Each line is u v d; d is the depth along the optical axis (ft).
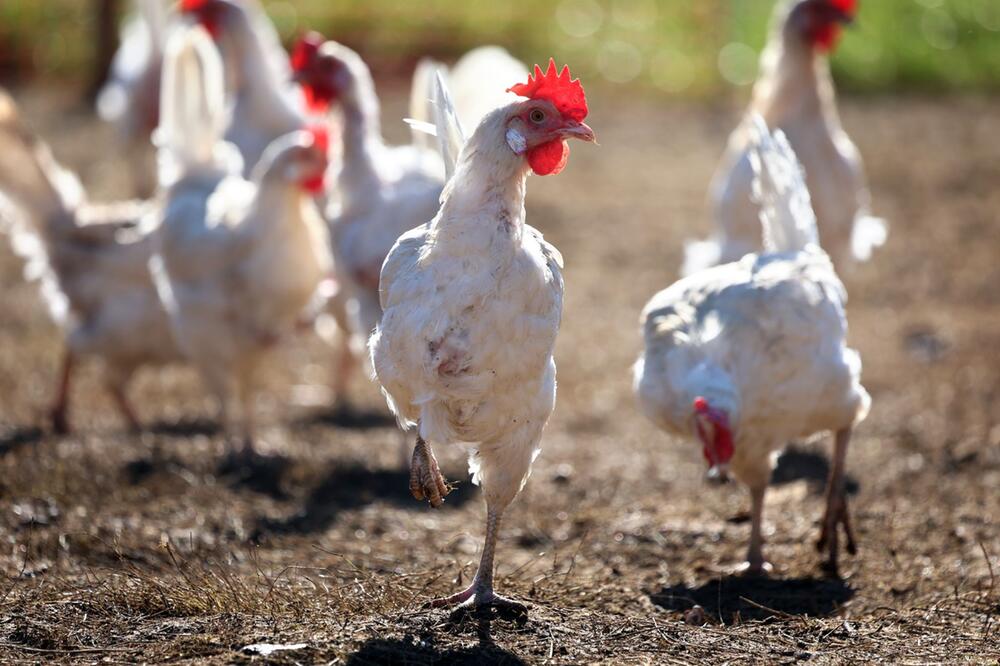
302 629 18.57
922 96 84.69
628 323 44.83
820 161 32.55
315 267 30.27
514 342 18.04
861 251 33.71
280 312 30.14
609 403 37.19
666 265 51.37
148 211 34.06
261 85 37.88
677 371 21.94
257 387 38.83
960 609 20.59
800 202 24.54
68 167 64.18
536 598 21.25
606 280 49.49
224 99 39.04
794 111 32.83
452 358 17.87
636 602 21.58
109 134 71.82
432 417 18.44
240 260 29.50
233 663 16.98
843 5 32.40
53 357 40.45
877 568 23.20
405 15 93.50
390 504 27.94
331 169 31.83
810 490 28.19
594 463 31.71
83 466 28.45
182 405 36.86
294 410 36.50
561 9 101.96
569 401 37.40
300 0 95.45
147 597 20.10
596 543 25.39
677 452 32.60
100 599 20.20
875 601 21.44
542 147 18.15
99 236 32.58
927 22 91.45
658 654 18.16
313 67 32.04
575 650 18.07
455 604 19.58
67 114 77.20
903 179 63.10
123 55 59.88
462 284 17.80
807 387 21.95
